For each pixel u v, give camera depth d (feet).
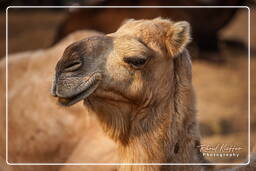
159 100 21.72
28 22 119.34
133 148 21.91
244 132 56.59
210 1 87.76
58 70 19.83
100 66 20.52
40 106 37.78
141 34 21.53
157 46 21.53
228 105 68.49
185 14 86.99
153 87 21.52
